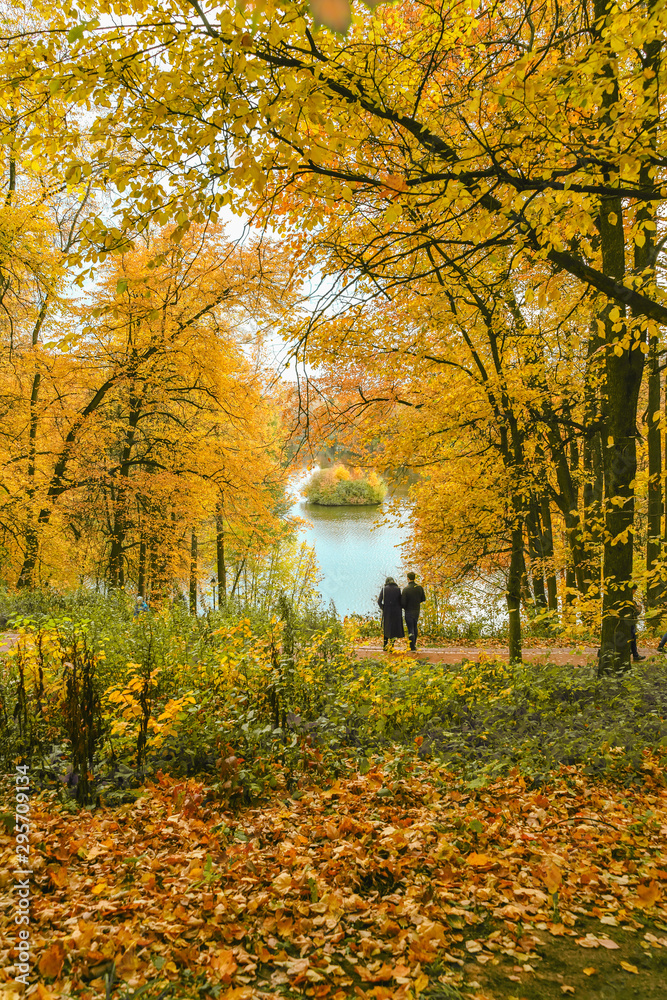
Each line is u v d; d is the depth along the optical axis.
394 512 10.92
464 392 9.01
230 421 16.06
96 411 15.61
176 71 3.16
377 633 16.23
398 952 2.77
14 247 10.97
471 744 5.50
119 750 4.90
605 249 6.84
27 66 3.45
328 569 27.97
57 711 5.31
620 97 4.18
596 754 5.06
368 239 5.24
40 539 15.21
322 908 3.04
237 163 3.09
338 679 6.78
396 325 8.36
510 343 8.95
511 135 3.50
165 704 5.24
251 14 2.75
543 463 10.41
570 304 7.74
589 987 2.60
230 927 2.87
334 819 4.05
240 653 5.96
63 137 3.58
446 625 16.09
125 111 3.44
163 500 15.27
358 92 3.53
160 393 15.56
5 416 15.19
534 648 13.49
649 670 7.31
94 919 2.89
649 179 4.11
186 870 3.38
